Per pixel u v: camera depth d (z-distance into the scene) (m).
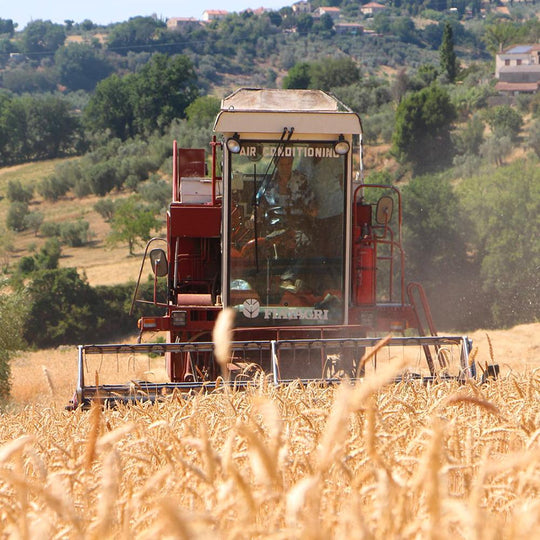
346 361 36.47
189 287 40.38
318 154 37.25
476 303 176.00
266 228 37.38
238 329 36.31
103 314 197.38
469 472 10.22
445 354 31.61
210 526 7.27
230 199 37.19
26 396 95.38
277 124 36.72
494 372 29.45
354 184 42.62
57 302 194.38
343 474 9.60
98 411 9.25
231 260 37.34
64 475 9.42
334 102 39.75
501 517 8.51
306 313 37.53
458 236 179.50
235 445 11.35
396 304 40.06
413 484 7.14
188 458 11.70
